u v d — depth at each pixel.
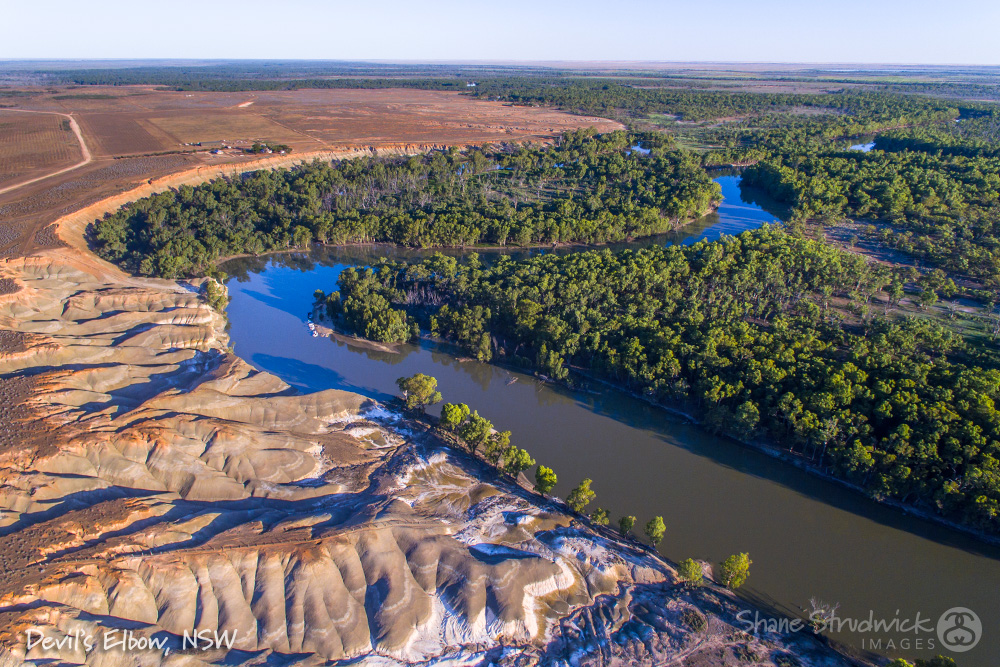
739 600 67.88
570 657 59.03
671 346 106.88
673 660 59.03
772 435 93.62
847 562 73.94
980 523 75.00
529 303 122.62
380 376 115.69
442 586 63.66
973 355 107.31
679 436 98.31
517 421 102.00
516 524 73.88
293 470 78.88
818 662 60.03
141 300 124.50
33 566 59.12
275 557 62.41
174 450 76.81
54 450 74.06
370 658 57.38
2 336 100.25
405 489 77.88
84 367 95.06
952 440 79.38
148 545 63.44
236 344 125.81
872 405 89.50
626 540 76.12
